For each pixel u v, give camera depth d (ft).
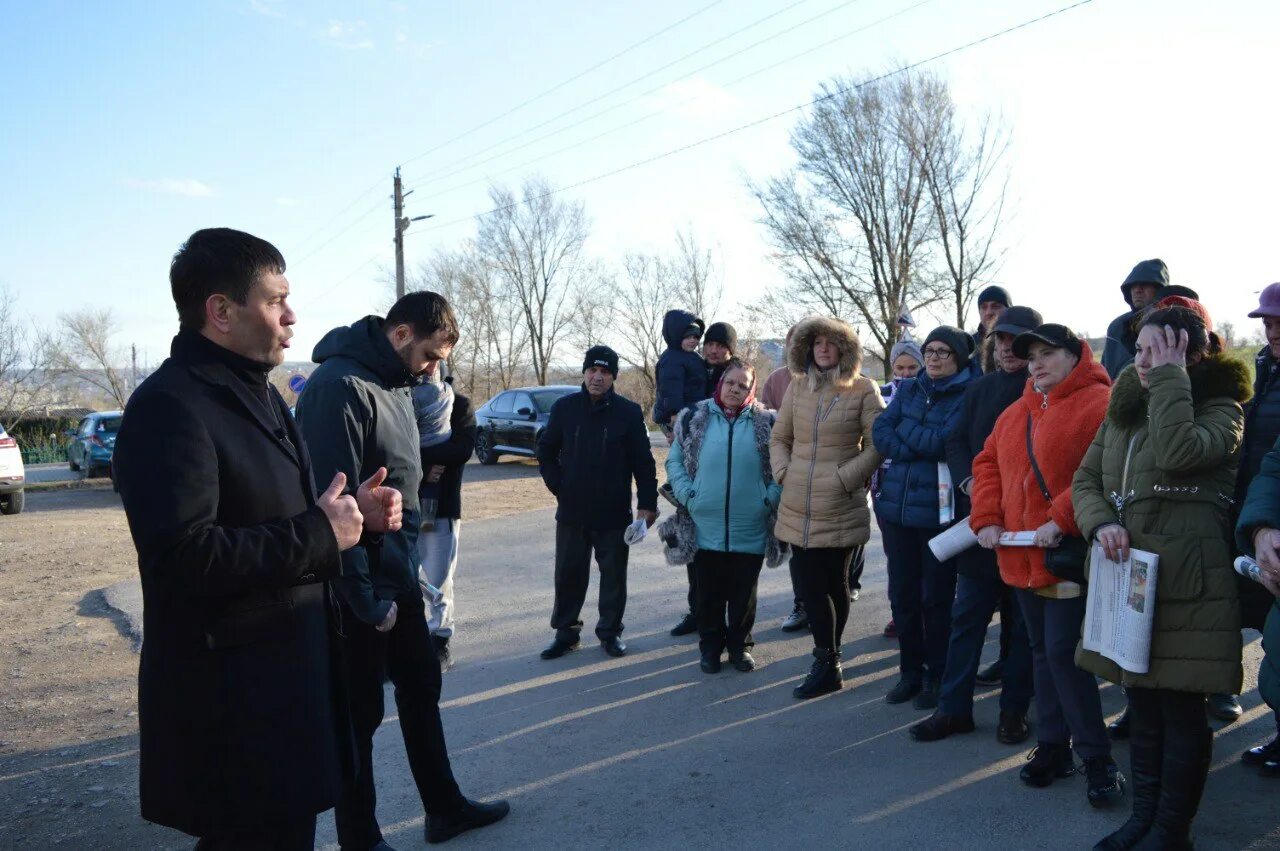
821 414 15.44
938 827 10.71
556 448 18.12
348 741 7.72
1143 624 9.27
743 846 10.43
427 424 16.29
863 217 100.89
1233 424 9.25
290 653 6.84
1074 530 10.89
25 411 108.88
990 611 13.29
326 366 9.85
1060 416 11.46
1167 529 9.32
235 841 6.81
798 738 13.57
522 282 144.97
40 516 42.47
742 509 16.39
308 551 6.63
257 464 6.81
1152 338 9.41
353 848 9.86
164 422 6.34
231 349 6.93
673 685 16.08
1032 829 10.60
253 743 6.61
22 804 12.17
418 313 10.12
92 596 24.02
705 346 21.91
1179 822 9.46
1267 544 8.68
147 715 6.61
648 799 11.71
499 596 23.18
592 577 25.30
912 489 14.66
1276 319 11.89
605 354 17.46
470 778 12.52
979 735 13.53
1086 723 11.18
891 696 14.94
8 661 18.49
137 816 11.78
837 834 10.62
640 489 17.81
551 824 11.14
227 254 6.79
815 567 15.31
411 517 10.39
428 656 10.68
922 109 97.14
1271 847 9.94
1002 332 13.35
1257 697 14.43
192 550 6.12
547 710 15.02
